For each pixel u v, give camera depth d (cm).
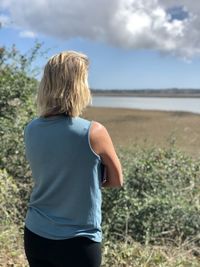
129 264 499
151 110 4028
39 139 253
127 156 718
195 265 516
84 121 250
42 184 254
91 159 246
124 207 600
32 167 259
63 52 253
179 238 576
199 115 3291
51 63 250
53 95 248
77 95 248
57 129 248
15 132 723
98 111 3544
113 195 608
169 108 4975
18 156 705
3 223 549
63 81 246
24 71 826
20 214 604
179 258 521
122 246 530
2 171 632
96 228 249
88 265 247
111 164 250
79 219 247
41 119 257
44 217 251
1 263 474
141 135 1991
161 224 591
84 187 246
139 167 650
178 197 634
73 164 245
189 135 1675
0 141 708
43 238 249
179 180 673
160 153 710
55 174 248
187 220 600
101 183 255
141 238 576
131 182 641
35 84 820
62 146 246
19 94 793
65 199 248
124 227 590
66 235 245
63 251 246
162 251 536
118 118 2942
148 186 642
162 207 597
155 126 2417
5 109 775
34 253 255
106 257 504
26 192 656
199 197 655
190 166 691
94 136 246
